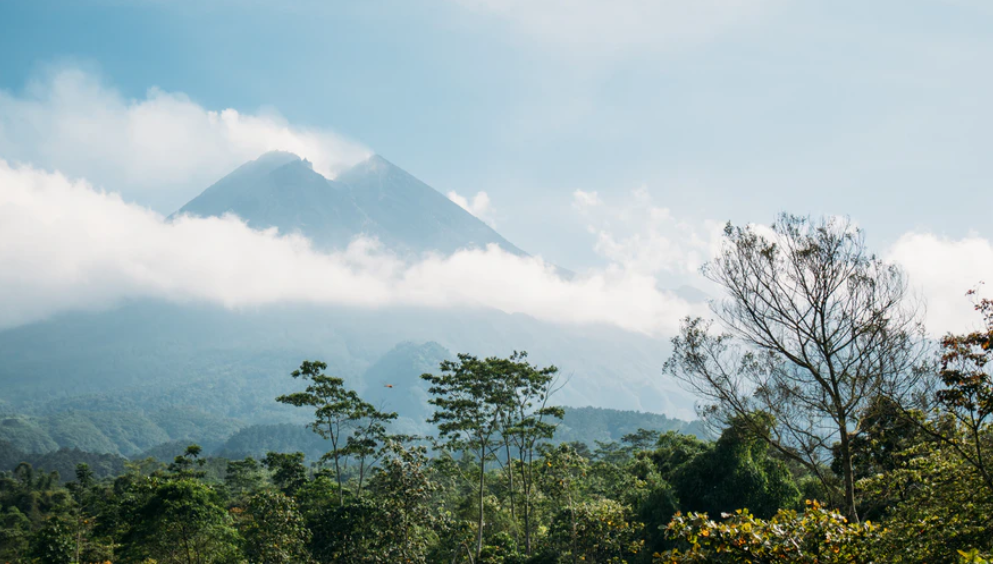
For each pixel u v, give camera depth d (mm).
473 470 49906
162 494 31078
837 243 19516
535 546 39312
